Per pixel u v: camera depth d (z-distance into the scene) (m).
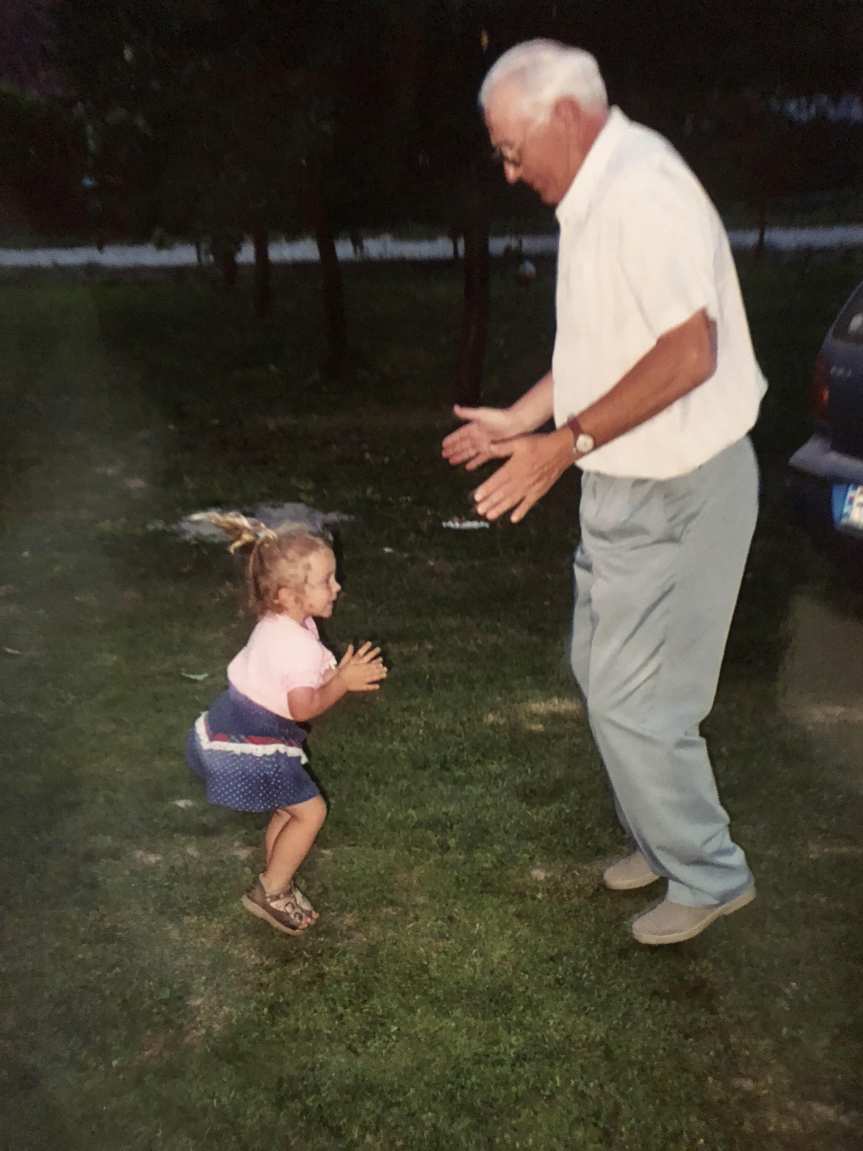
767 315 14.23
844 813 3.72
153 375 12.19
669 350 2.50
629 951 3.09
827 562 5.83
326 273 11.67
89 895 3.37
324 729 4.28
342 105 7.96
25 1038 2.82
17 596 5.75
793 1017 2.85
